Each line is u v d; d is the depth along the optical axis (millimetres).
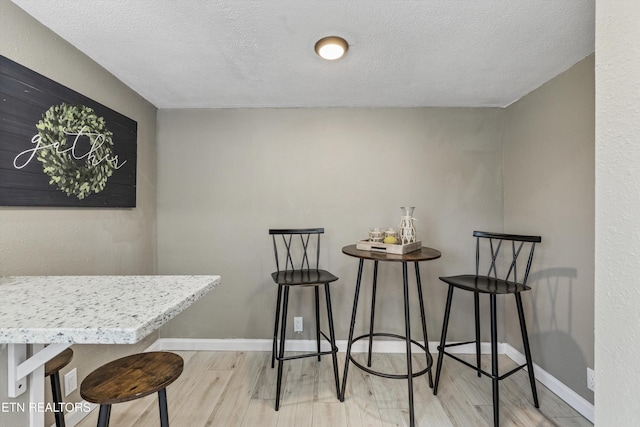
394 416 1762
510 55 1724
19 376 756
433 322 2541
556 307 1947
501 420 1718
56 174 1533
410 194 2564
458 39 1567
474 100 2414
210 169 2582
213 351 2559
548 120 2035
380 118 2574
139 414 1772
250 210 2578
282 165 2578
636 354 572
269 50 1688
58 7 1335
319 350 2350
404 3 1302
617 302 606
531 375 1830
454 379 2152
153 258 2512
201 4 1311
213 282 1014
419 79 2043
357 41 1593
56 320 675
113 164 1977
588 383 1719
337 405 1860
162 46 1650
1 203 1271
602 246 637
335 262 2566
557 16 1377
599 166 646
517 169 2367
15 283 979
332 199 2576
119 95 2057
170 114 2580
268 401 1899
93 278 1054
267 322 2572
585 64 1742
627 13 593
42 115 1451
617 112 610
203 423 1704
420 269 2547
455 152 2555
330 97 2369
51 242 1529
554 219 1975
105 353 1937
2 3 1274
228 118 2586
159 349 2547
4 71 1278
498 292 1689
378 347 2541
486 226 2541
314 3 1306
